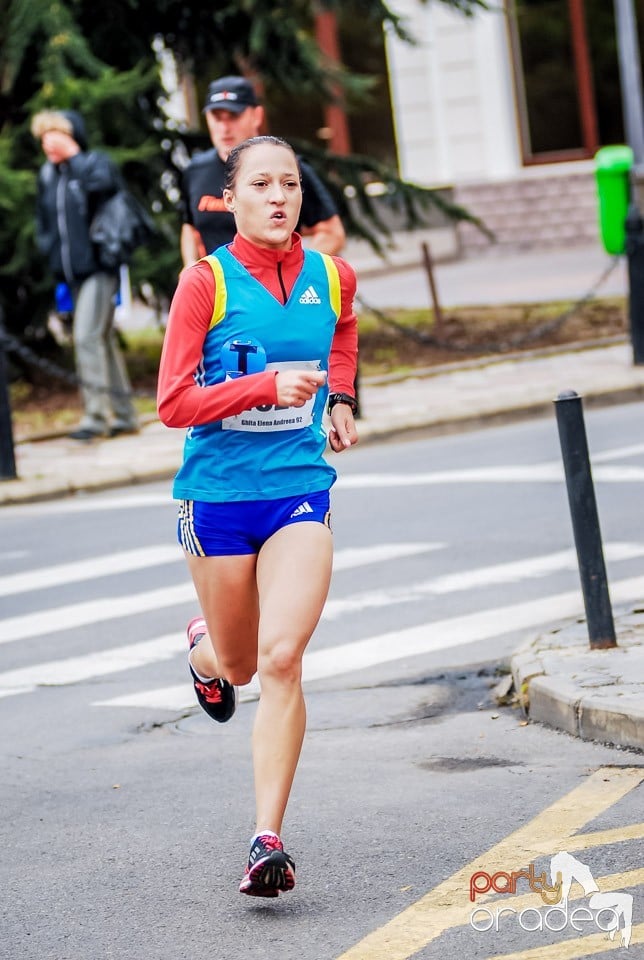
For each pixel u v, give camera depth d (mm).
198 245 26234
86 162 34781
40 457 34969
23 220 41031
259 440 12172
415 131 72062
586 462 17078
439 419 35031
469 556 23562
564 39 71000
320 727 16656
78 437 36500
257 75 46156
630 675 16062
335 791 14414
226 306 12078
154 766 15719
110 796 14828
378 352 45906
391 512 27047
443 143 71938
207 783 15008
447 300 56250
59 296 36156
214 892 12188
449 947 10797
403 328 38469
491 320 49406
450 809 13641
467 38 70875
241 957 10914
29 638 21297
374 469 31312
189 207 25828
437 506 27219
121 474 32438
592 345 43188
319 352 12375
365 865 12461
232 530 12289
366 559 23875
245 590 12531
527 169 71688
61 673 19531
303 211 25859
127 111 42281
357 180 46500
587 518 17094
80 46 40844
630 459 29609
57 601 23250
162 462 33312
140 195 43375
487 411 35500
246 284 12133
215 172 25438
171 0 42531
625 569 21797
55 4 40938
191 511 12375
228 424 12133
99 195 34844
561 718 15680
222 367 12172
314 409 12422
